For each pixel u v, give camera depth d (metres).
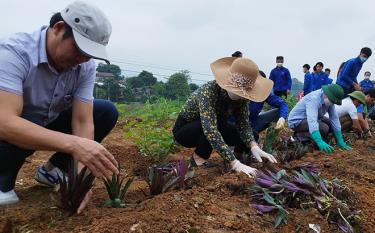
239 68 3.64
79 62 2.54
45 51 2.59
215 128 3.64
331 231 2.87
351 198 3.46
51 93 2.79
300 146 4.98
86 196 2.71
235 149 4.39
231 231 2.54
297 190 3.07
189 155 5.12
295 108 6.00
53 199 2.69
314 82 11.59
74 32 2.38
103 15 2.42
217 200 2.95
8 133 2.41
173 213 2.57
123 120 8.04
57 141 2.40
